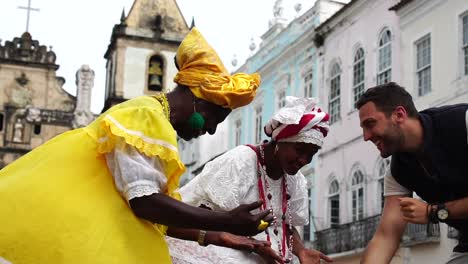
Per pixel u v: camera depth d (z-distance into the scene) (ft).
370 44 74.33
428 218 13.11
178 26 139.44
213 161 14.33
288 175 14.43
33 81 136.05
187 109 11.94
